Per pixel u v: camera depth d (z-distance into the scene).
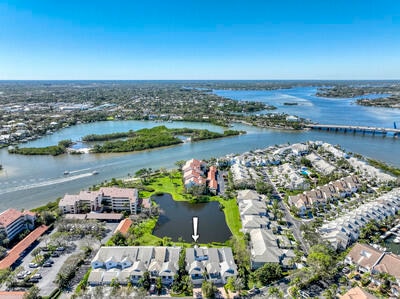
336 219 96.94
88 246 84.94
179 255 78.38
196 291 69.50
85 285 70.38
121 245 85.88
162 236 92.81
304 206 106.25
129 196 108.06
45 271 75.50
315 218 103.00
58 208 105.94
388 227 95.12
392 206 105.00
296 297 65.94
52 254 82.06
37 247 85.75
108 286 70.06
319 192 115.62
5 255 81.38
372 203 106.06
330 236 86.38
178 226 99.19
